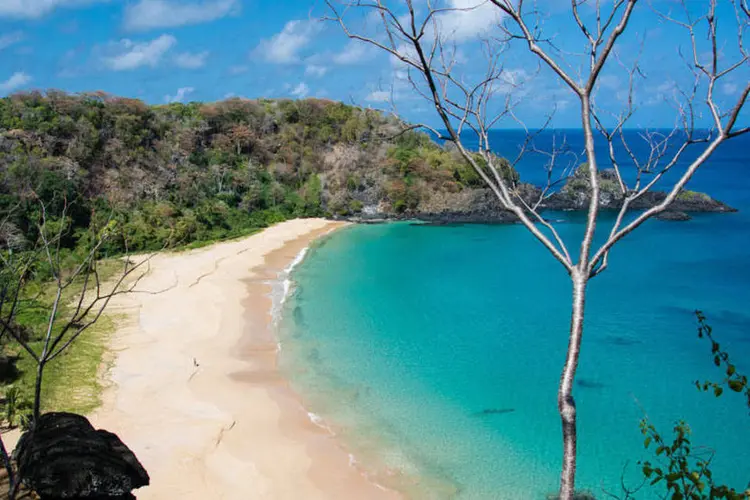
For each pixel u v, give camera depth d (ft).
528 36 20.72
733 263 182.91
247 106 300.40
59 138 220.23
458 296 152.87
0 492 40.14
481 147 22.59
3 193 174.70
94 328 118.21
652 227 238.48
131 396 92.22
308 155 294.25
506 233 237.04
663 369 106.52
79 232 174.50
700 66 20.56
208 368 105.19
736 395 95.50
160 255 183.52
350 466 77.15
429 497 71.15
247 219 240.53
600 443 82.53
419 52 21.18
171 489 69.97
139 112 255.29
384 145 299.79
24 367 96.32
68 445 43.32
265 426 86.33
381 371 106.52
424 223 258.16
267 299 147.54
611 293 153.79
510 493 71.92
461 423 88.28
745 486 72.23
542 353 114.93
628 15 18.25
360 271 178.40
